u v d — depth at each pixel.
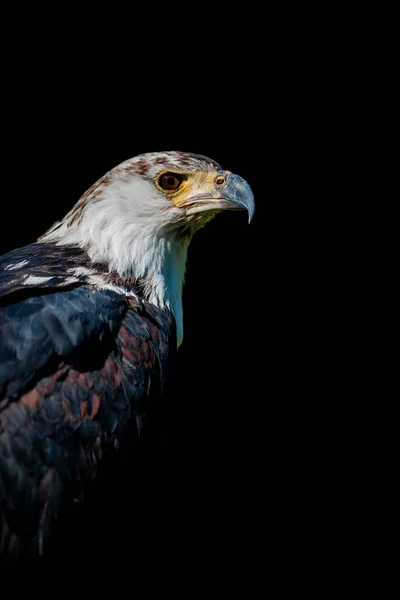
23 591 5.46
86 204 6.70
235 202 6.71
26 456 5.38
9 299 5.79
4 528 5.28
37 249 6.67
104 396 5.80
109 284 6.46
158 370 6.32
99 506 5.77
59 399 5.59
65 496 5.50
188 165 6.75
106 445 5.76
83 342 5.79
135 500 6.29
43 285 5.98
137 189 6.67
